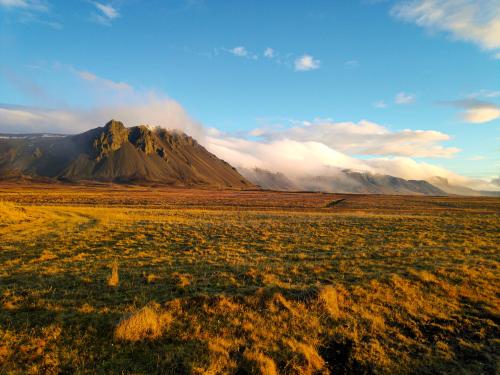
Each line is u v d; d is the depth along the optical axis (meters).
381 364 8.55
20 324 8.88
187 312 10.08
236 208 71.75
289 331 9.62
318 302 11.04
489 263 16.30
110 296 10.98
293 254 18.19
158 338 8.78
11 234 22.77
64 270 13.85
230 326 9.60
